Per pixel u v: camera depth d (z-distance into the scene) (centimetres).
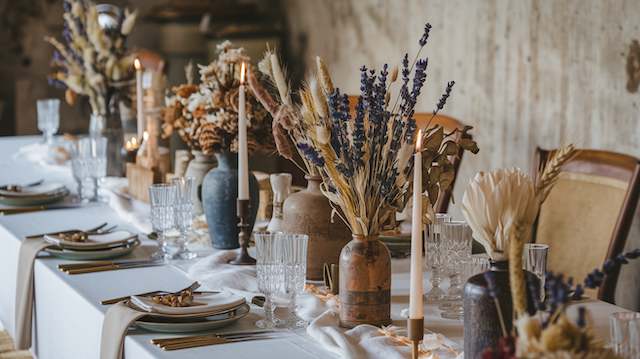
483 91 488
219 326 195
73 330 226
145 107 382
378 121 185
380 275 191
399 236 257
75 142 337
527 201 159
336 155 188
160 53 705
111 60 375
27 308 259
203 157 296
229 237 266
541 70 448
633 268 390
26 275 258
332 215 203
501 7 470
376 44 575
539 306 126
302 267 195
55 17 739
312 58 650
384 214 190
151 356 178
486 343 159
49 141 464
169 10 686
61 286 234
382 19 566
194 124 269
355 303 190
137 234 278
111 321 196
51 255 261
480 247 259
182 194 254
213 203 264
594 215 308
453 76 510
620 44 401
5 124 742
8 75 737
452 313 204
